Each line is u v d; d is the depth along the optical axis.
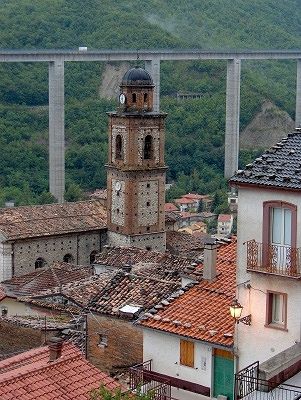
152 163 135.00
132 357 65.94
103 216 137.00
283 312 48.38
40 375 45.28
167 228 144.62
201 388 53.81
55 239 129.00
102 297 69.88
